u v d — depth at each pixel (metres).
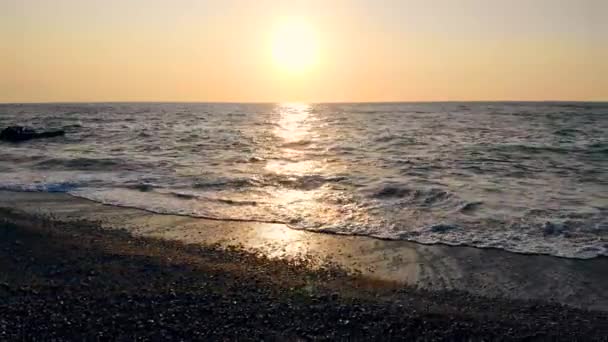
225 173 19.11
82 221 12.40
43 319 7.21
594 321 7.32
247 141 32.91
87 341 6.65
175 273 9.00
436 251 10.16
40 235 11.15
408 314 7.50
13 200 14.76
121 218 12.71
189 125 52.31
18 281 8.59
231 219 12.62
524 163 21.70
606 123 50.31
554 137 34.44
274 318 7.34
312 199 14.66
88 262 9.51
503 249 10.16
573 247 10.16
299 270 9.24
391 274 9.05
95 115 83.88
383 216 12.67
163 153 25.95
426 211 13.04
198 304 7.74
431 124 50.88
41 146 30.11
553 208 13.10
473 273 9.05
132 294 8.08
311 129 44.94
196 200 14.60
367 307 7.72
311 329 7.04
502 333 6.98
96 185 16.80
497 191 15.33
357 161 22.48
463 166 20.69
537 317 7.45
